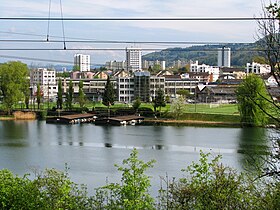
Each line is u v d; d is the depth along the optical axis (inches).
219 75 6599.4
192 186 474.0
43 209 486.6
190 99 5329.7
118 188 496.7
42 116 3789.4
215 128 2950.3
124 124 3316.9
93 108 4074.8
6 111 3860.7
